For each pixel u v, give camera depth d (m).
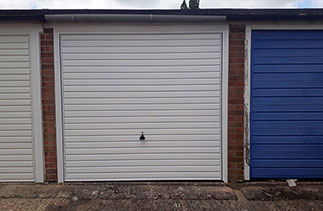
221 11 3.61
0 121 3.84
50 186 3.78
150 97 3.89
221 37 3.84
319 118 3.88
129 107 3.89
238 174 3.94
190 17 3.66
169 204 3.25
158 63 3.87
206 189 3.68
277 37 3.85
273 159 3.94
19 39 3.79
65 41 3.81
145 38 3.84
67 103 3.86
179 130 3.92
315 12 3.58
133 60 3.86
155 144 3.93
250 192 3.56
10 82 3.82
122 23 3.80
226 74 3.85
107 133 3.90
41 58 3.81
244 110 3.88
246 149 3.91
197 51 3.85
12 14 3.54
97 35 3.83
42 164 3.88
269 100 3.88
